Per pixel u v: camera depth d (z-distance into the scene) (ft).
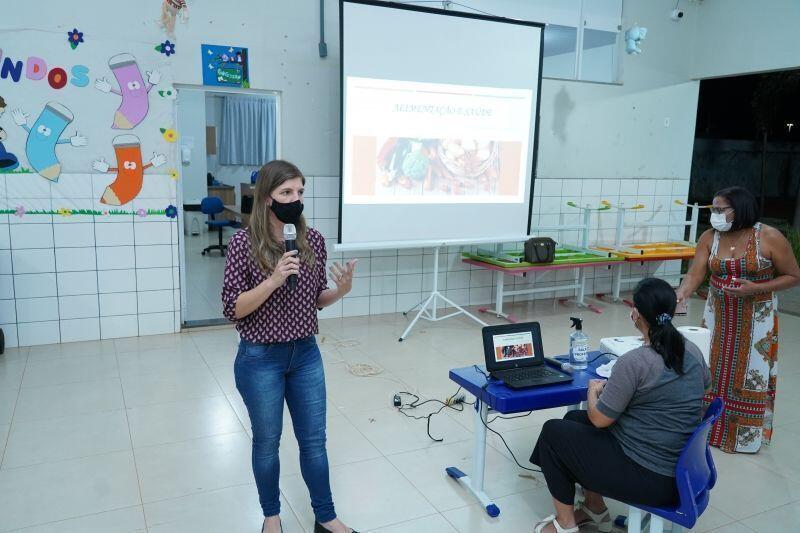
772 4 19.33
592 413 6.72
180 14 14.74
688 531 7.84
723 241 10.05
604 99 20.74
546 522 7.49
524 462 9.55
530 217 18.42
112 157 14.39
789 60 18.97
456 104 16.56
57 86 13.67
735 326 9.96
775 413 11.89
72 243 14.37
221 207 29.27
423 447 9.98
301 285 6.67
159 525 7.64
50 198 13.99
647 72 21.42
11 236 13.83
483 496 8.32
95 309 14.87
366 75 15.25
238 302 6.29
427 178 16.55
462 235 17.38
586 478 6.79
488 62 16.75
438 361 14.28
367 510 8.12
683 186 23.27
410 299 18.85
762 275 9.68
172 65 14.87
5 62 13.21
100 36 13.89
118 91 14.21
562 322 18.22
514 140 17.62
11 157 13.56
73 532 7.45
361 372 13.38
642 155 22.02
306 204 16.89
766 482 9.23
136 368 13.19
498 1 18.31
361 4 14.87
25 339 14.35
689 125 22.81
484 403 8.08
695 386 6.43
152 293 15.39
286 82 16.14
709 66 21.59
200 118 34.65
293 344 6.77
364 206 15.85
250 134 40.14
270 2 15.64
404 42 15.53
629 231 22.34
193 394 11.87
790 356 15.53
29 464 9.05
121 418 10.72
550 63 19.85
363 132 15.49
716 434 10.35
